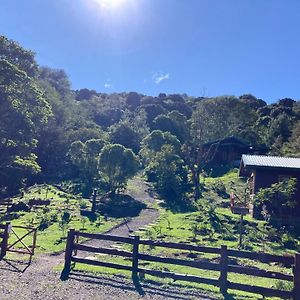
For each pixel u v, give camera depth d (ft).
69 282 33.81
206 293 31.89
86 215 88.99
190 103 345.72
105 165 122.72
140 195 127.54
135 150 205.46
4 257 44.06
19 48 147.02
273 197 84.02
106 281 34.58
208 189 132.26
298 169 87.45
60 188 139.95
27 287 31.58
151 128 241.35
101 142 148.36
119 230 72.54
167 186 130.52
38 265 40.93
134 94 393.91
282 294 29.89
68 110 220.43
